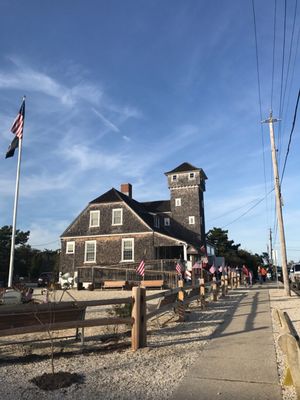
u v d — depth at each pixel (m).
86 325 7.69
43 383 6.00
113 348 8.45
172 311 14.66
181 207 48.53
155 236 39.62
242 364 6.94
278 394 5.43
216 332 10.30
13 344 8.60
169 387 5.80
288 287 23.38
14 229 21.23
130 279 38.00
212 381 6.04
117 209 41.47
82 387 5.88
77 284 36.53
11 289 16.06
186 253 38.34
